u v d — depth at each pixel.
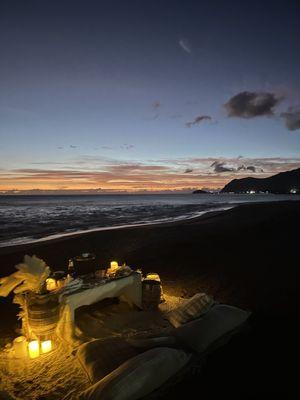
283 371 3.66
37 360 3.98
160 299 5.64
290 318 5.19
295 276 7.74
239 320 4.66
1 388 3.42
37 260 4.29
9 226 22.58
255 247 11.92
